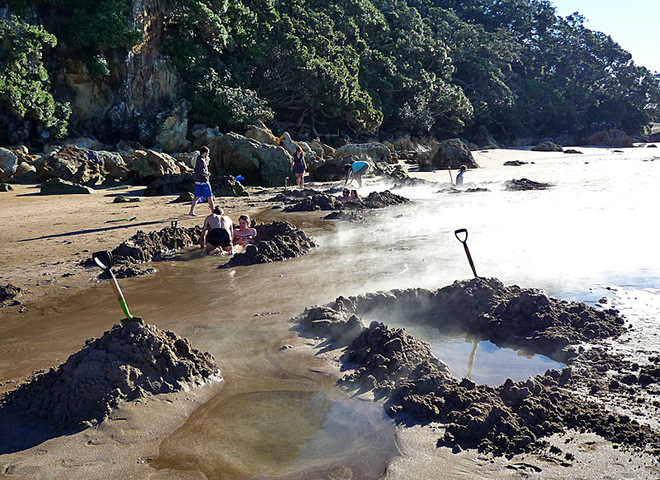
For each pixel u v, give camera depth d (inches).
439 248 402.6
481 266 340.2
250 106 1939.0
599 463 135.3
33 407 169.9
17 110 1480.1
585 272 316.5
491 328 232.2
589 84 4475.9
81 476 138.5
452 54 3484.3
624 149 2888.8
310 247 426.0
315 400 175.2
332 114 2389.3
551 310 236.4
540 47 4566.9
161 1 1856.5
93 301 307.0
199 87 1899.6
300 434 155.5
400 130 2773.1
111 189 1003.9
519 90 3927.2
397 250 401.7
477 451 143.0
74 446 151.5
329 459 142.6
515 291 259.0
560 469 133.5
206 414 167.6
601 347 206.1
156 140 1817.2
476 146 3196.4
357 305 263.0
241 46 2108.8
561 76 4284.0
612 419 153.6
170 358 185.9
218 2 1963.6
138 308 287.9
